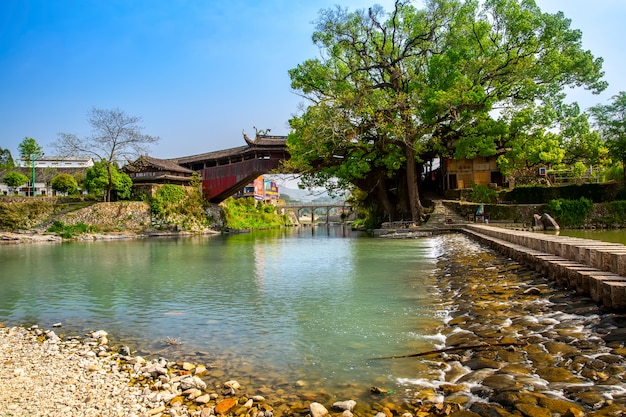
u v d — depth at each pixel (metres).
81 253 25.12
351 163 34.22
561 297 7.18
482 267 12.12
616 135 35.69
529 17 31.12
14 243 36.56
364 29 32.50
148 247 29.48
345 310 8.55
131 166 56.38
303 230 62.84
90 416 4.30
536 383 4.16
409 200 36.50
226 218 61.56
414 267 14.43
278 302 9.66
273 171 39.88
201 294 11.01
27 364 5.95
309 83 35.28
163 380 5.17
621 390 3.80
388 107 30.36
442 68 32.81
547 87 35.19
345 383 4.90
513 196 35.81
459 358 5.30
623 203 32.12
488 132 33.81
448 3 31.70
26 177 63.25
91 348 6.77
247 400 4.56
